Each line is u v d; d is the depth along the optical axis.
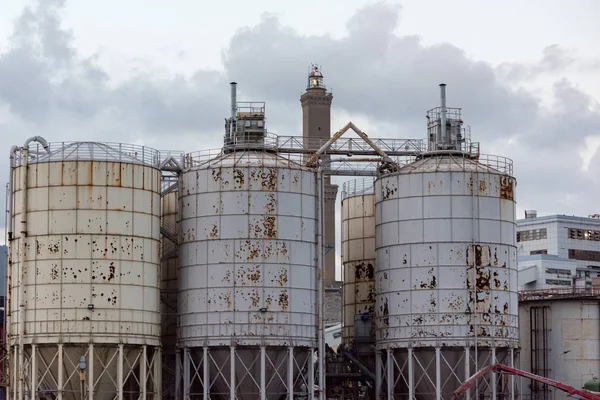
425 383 105.12
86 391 96.62
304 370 104.81
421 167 108.50
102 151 100.75
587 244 190.50
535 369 120.19
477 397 102.12
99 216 99.00
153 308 101.06
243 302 102.00
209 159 107.31
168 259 111.31
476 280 105.38
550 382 100.75
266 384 101.69
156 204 103.00
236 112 109.56
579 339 118.50
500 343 105.00
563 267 176.38
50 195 99.25
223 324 101.75
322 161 110.31
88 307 97.38
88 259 98.19
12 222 101.94
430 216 106.38
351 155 112.19
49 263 98.31
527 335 121.38
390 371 106.75
